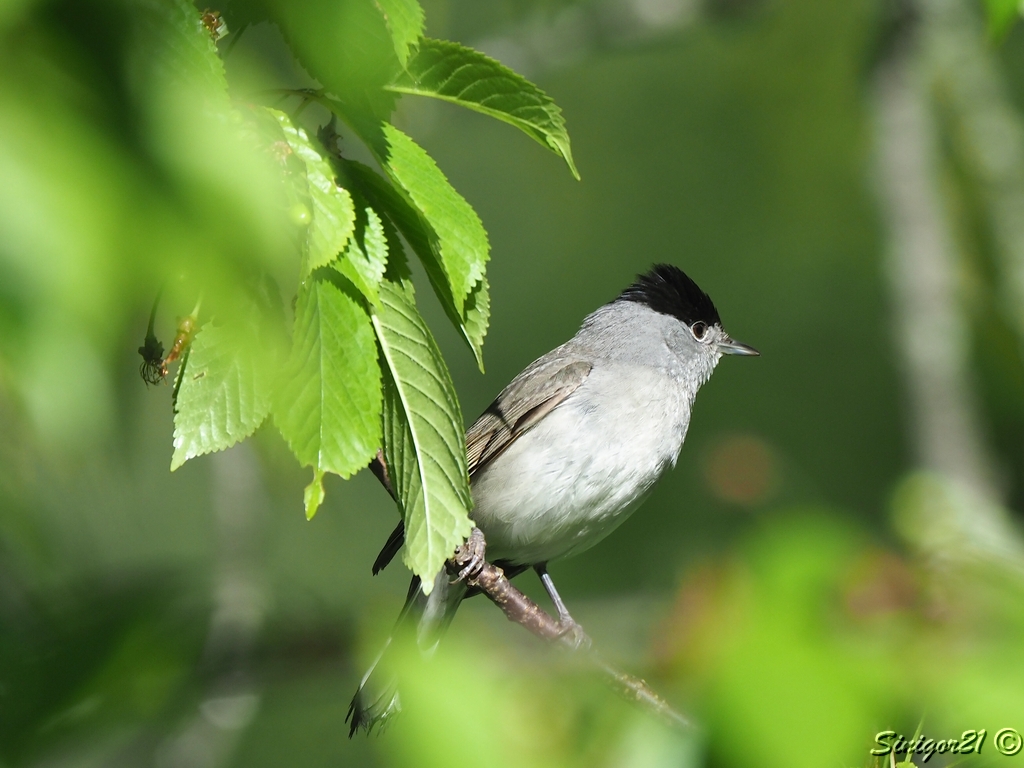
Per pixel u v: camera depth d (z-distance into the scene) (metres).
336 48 4.86
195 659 6.80
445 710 3.30
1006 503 14.66
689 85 17.52
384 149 5.27
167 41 3.07
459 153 18.83
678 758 3.48
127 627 6.39
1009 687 3.36
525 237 18.52
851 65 16.20
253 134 4.49
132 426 4.71
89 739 6.54
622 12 15.57
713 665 3.34
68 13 2.72
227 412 4.92
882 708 3.31
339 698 11.28
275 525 13.57
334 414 4.86
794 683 3.24
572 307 17.94
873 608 3.52
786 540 3.61
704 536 13.78
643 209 17.88
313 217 4.62
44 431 2.24
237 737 9.93
